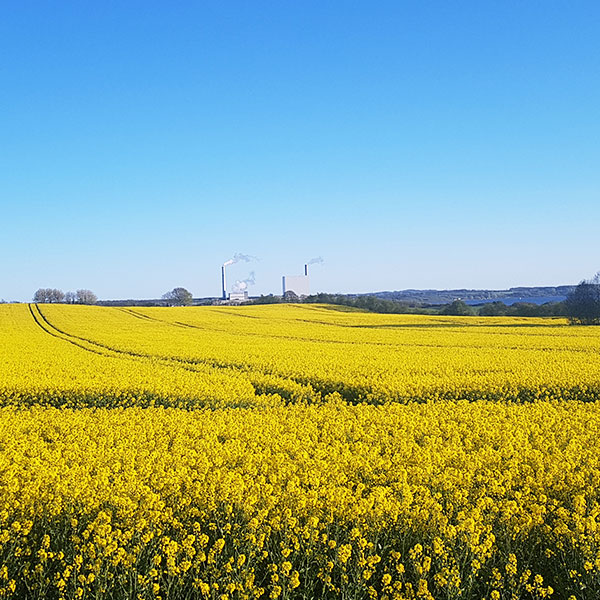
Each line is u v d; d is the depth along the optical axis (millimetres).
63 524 8188
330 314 75188
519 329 53344
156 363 29266
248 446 12633
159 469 10008
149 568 7047
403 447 11859
